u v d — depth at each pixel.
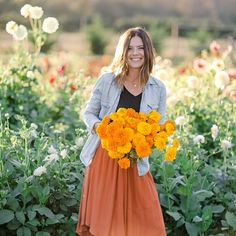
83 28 35.28
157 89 5.55
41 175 5.99
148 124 5.14
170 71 10.50
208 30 33.72
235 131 8.00
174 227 6.32
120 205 5.36
